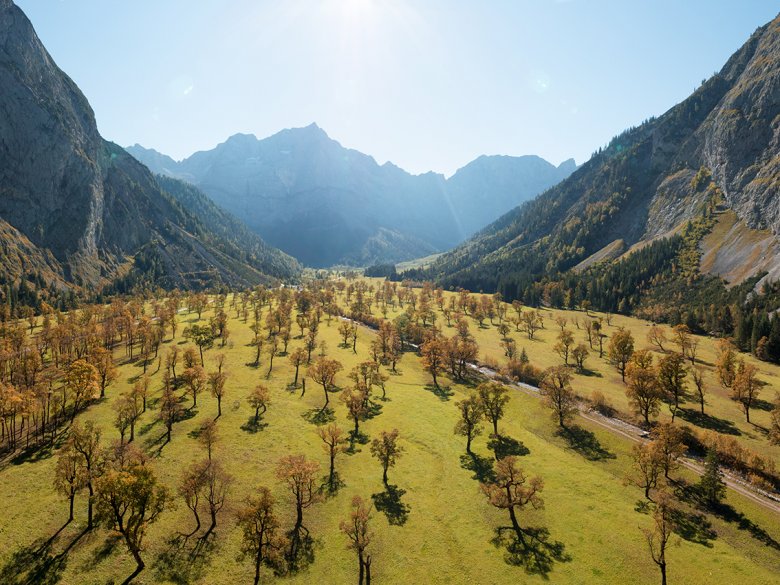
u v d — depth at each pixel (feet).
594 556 195.93
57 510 212.84
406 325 623.36
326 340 567.18
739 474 266.16
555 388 343.87
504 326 602.44
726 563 192.03
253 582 179.93
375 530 212.02
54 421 302.66
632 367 376.07
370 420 337.72
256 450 277.23
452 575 185.47
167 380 345.51
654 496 242.78
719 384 403.54
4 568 177.58
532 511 229.86
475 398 312.29
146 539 196.54
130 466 189.16
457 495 243.60
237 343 530.27
